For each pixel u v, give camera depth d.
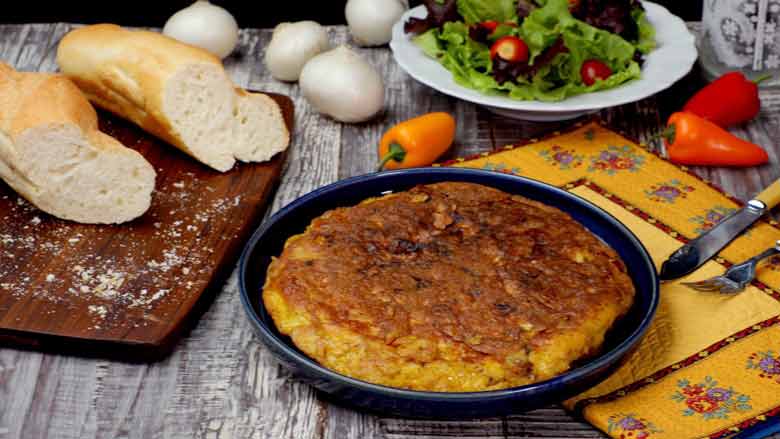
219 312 1.06
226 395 0.99
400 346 0.95
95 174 1.11
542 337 0.96
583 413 0.96
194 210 1.14
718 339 1.02
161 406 0.98
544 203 1.09
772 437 0.95
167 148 1.23
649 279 1.01
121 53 1.21
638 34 1.30
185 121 1.18
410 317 0.97
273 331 0.98
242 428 0.97
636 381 0.98
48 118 1.10
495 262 1.01
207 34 1.37
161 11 1.75
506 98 1.23
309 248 1.02
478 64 1.26
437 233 1.04
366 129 1.29
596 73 1.25
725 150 1.21
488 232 1.04
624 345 0.94
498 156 1.22
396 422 0.97
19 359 1.02
